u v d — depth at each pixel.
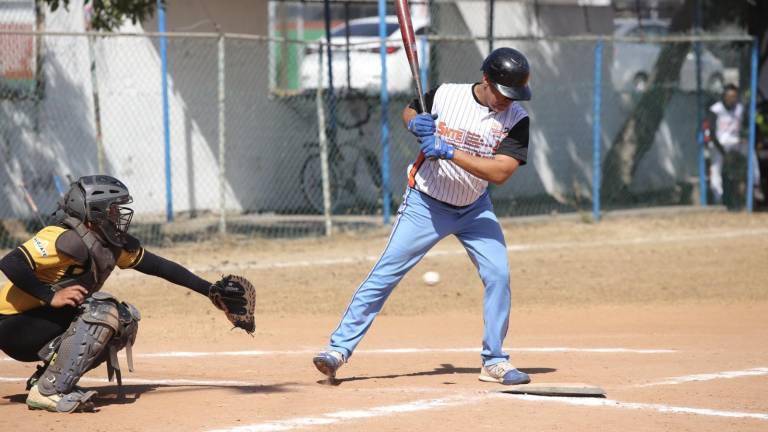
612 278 42.22
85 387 21.94
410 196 21.97
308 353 27.75
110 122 56.56
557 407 19.42
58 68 55.06
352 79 61.69
